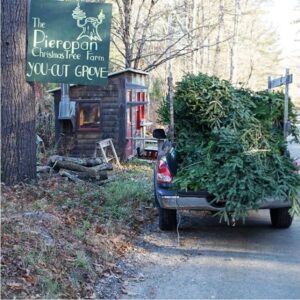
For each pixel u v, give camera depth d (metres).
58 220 6.32
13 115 8.27
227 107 7.11
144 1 18.39
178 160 7.06
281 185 6.48
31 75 7.67
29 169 8.50
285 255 6.30
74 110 13.87
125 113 13.82
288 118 7.77
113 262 5.71
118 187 9.03
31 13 7.57
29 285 4.50
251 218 8.38
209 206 6.68
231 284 5.23
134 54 19.77
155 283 5.23
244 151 6.58
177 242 6.83
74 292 4.71
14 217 5.88
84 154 13.95
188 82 7.25
